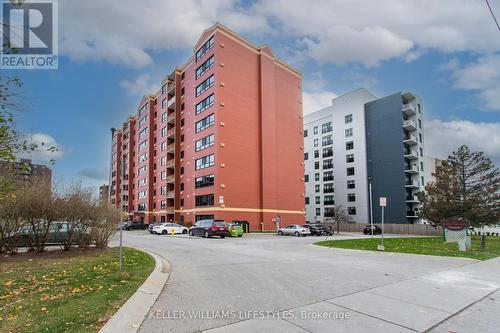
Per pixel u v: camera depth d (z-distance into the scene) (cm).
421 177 6175
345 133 6875
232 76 4500
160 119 6272
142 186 6925
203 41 4750
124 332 477
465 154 3325
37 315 533
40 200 1423
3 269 1009
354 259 1333
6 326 483
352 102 6800
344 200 6762
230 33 4578
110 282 784
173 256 1401
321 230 3897
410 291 771
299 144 5272
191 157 4869
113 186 8756
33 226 1438
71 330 470
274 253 1541
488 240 2855
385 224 5328
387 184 6119
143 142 7075
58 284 774
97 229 1622
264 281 859
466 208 3209
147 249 1711
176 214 5219
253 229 4375
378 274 986
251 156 4544
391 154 6119
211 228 2855
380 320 558
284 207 4822
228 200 4206
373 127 6450
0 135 745
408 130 6197
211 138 4347
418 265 1184
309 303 652
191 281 853
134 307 598
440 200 3316
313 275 954
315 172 7512
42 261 1185
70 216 1506
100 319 521
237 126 4450
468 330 527
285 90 5181
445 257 1421
